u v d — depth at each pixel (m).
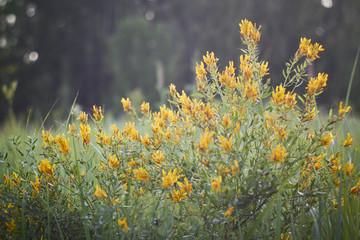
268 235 2.06
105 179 2.22
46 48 38.16
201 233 2.13
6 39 36.41
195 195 2.08
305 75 2.20
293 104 2.12
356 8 31.77
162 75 9.50
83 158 2.35
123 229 1.93
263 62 2.23
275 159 1.91
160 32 37.31
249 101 2.14
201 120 2.15
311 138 2.15
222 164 2.03
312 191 2.14
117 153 2.27
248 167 2.01
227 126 2.03
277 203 2.05
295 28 31.69
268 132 2.11
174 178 2.01
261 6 32.34
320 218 2.18
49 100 35.50
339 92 26.38
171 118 2.30
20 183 2.32
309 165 2.22
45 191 2.24
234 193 2.00
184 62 37.12
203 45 35.41
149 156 2.33
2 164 2.84
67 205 2.31
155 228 2.01
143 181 2.25
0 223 2.22
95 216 2.11
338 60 29.05
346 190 2.15
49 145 2.19
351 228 2.16
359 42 29.05
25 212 2.22
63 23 40.31
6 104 26.33
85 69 39.59
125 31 36.56
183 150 2.28
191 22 38.38
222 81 2.16
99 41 39.69
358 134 3.38
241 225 2.16
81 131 2.22
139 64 35.50
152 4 46.09
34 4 39.91
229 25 33.06
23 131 4.10
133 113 2.33
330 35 31.31
